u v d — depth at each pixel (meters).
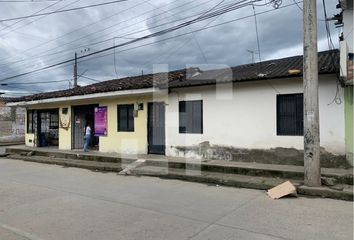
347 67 9.02
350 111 9.76
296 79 10.57
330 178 8.66
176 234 5.51
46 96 17.81
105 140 15.99
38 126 20.56
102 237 5.45
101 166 12.83
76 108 18.05
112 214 6.75
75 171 12.64
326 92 10.09
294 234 5.42
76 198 8.22
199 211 6.84
